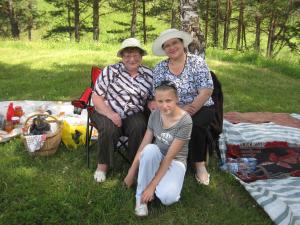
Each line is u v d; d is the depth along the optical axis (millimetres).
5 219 3547
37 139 4629
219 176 4430
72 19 29641
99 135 4191
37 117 5047
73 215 3619
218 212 3797
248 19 25797
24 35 30250
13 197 3883
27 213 3607
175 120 3705
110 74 4426
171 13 27750
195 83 4215
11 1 27203
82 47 14133
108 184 4172
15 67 10508
